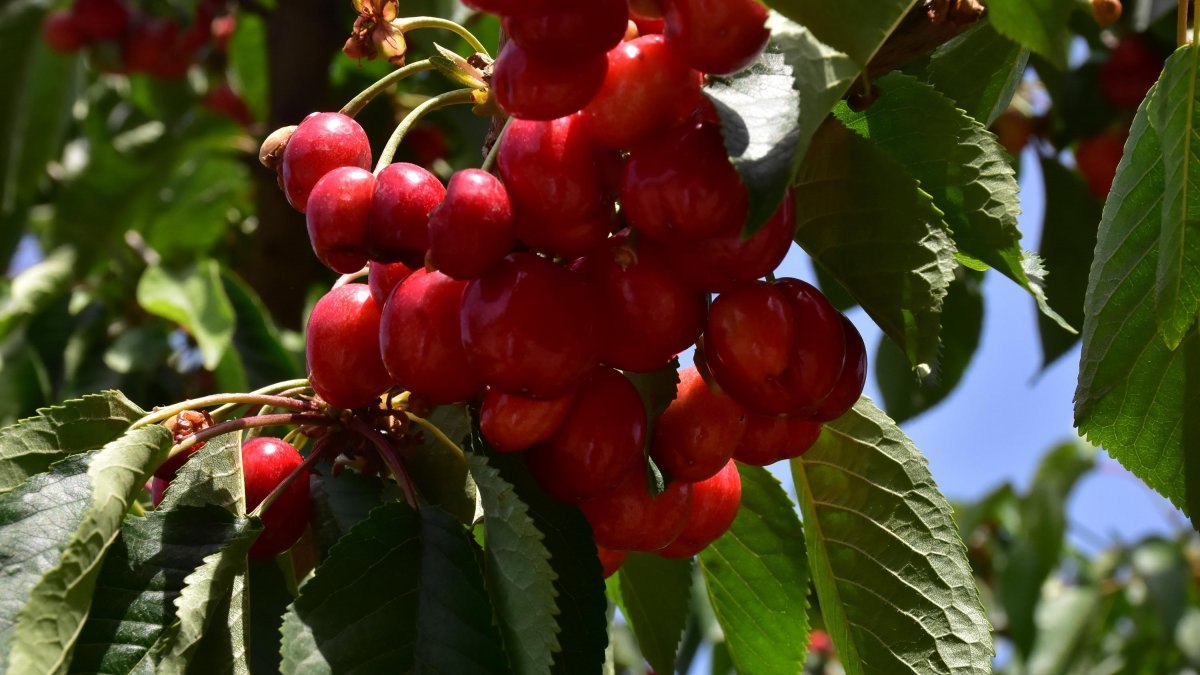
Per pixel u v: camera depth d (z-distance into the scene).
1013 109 0.91
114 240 1.08
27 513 0.51
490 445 0.52
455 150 0.90
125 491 0.50
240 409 0.63
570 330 0.49
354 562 0.50
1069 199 0.87
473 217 0.48
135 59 1.22
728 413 0.52
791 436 0.54
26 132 1.19
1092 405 0.55
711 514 0.55
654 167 0.48
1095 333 0.54
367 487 0.54
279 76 0.94
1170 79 0.52
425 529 0.51
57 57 1.20
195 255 1.12
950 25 0.50
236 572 0.51
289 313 0.95
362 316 0.52
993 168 0.53
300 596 0.49
